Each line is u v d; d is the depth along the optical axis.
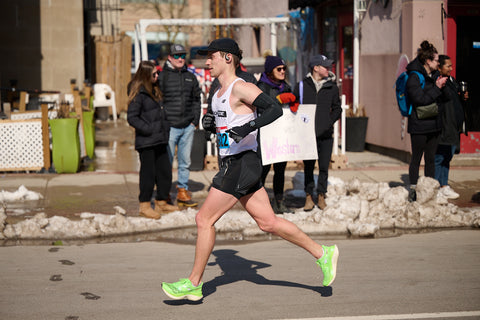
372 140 20.59
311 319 6.74
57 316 6.89
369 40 20.56
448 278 8.24
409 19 17.67
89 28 39.22
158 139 11.84
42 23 33.09
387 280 8.17
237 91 7.04
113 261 9.26
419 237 10.85
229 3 40.97
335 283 8.08
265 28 31.33
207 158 17.36
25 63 33.16
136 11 63.91
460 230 11.44
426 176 13.02
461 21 17.83
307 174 12.55
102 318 6.83
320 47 25.36
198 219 7.15
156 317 6.87
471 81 18.06
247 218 11.78
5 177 16.09
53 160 16.59
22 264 9.08
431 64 12.50
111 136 26.16
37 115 19.33
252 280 8.27
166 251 9.94
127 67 35.75
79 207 13.01
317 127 11.99
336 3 23.61
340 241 10.59
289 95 11.16
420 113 12.52
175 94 12.79
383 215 11.88
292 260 9.30
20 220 11.89
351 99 23.44
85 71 36.50
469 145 18.23
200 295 7.14
